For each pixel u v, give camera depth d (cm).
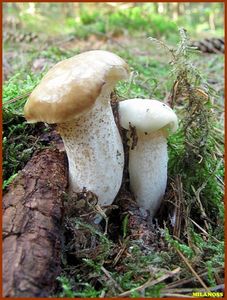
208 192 20
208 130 20
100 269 14
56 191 15
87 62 14
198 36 73
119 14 67
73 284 14
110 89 15
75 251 15
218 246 16
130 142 17
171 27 67
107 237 16
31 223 14
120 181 17
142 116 16
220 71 42
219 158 22
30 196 15
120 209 17
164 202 19
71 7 98
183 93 21
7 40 54
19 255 12
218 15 106
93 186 16
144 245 15
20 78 31
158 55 50
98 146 15
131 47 53
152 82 31
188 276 14
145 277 14
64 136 15
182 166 20
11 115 20
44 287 12
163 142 17
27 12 79
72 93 13
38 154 17
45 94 13
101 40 58
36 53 42
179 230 17
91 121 15
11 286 12
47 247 13
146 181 18
